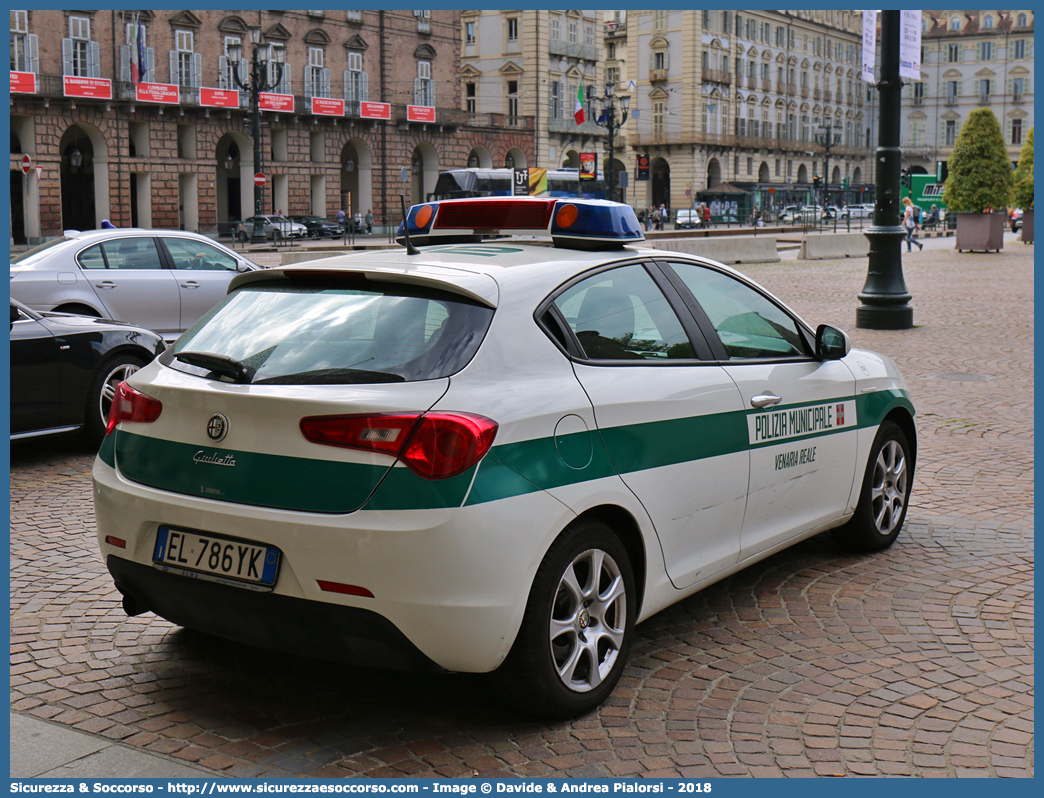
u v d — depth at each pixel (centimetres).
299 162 5509
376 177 5953
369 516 307
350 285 357
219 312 373
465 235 438
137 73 4684
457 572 307
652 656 402
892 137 1416
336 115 5553
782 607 454
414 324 336
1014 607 455
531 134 6906
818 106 10138
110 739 334
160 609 355
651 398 374
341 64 5719
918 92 11181
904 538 557
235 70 4034
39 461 736
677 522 386
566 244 409
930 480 680
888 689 374
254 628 329
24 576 491
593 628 355
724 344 429
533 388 336
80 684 374
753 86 9038
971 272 2594
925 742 336
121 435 363
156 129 4828
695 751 330
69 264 1024
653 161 8700
